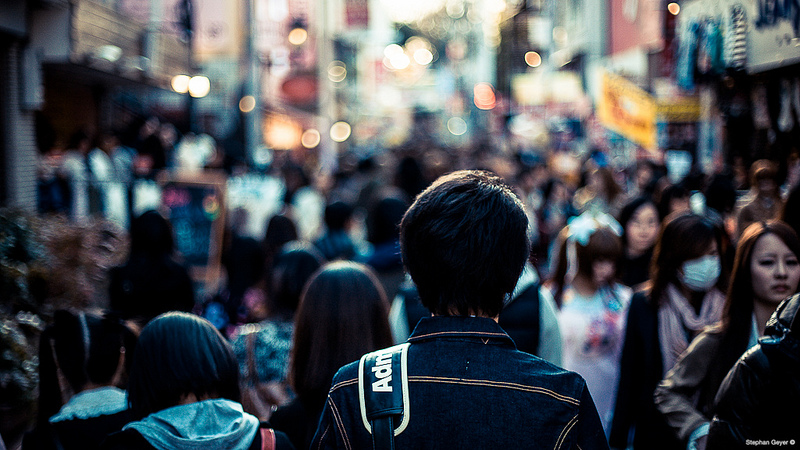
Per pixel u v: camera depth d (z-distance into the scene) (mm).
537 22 27719
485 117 57875
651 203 5680
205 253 8930
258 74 20266
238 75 19719
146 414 2375
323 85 27953
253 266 6516
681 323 3705
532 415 1737
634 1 13172
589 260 4465
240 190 11641
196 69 16219
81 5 10539
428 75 75375
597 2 17375
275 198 11844
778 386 2221
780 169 5555
